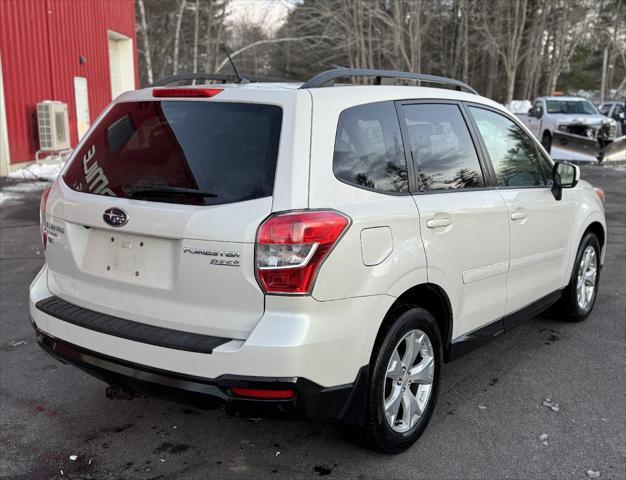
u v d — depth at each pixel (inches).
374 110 128.8
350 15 1168.2
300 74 1691.7
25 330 202.7
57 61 663.8
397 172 129.3
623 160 719.1
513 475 124.3
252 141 113.8
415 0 1176.2
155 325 116.3
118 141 128.4
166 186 115.9
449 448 134.1
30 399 155.7
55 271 134.4
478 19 1300.4
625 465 128.1
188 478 123.2
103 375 118.5
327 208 110.0
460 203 140.9
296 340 104.5
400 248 122.0
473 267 145.7
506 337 200.5
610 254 312.2
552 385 165.3
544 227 176.2
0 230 360.5
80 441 136.6
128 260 119.3
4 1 565.0
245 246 105.9
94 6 764.0
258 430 141.6
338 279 109.5
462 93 158.7
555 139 727.7
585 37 1589.6
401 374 128.6
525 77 1439.5
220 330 109.7
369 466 127.1
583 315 213.9
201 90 122.0
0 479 121.8
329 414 112.3
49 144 604.4
